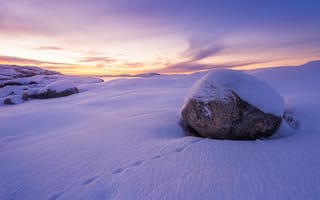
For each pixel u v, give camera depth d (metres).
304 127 4.28
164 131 4.78
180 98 9.95
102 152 3.61
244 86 4.12
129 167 2.95
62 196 2.37
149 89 17.42
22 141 4.70
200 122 4.36
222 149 3.31
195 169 2.72
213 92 4.25
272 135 4.04
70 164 3.20
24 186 2.66
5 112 9.98
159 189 2.33
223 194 2.15
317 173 2.38
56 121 6.66
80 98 13.92
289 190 2.12
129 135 4.54
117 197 2.26
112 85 23.28
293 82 14.69
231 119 3.99
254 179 2.37
